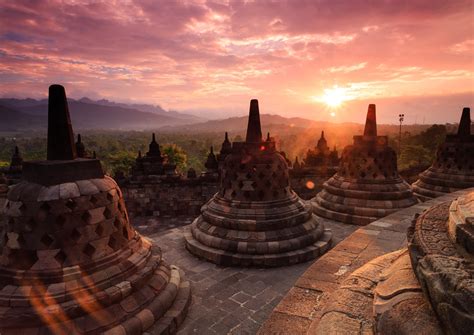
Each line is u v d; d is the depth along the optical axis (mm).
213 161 21062
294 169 21969
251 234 10492
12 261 6062
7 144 188375
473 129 94688
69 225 6059
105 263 6324
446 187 16297
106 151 127812
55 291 5723
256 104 11227
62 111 6570
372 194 13930
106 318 5895
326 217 14883
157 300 6781
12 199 6254
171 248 11797
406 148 62844
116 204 6871
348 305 3365
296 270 9898
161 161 21188
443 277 2254
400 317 2535
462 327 2008
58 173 6211
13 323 5441
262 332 3699
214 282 9180
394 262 3609
